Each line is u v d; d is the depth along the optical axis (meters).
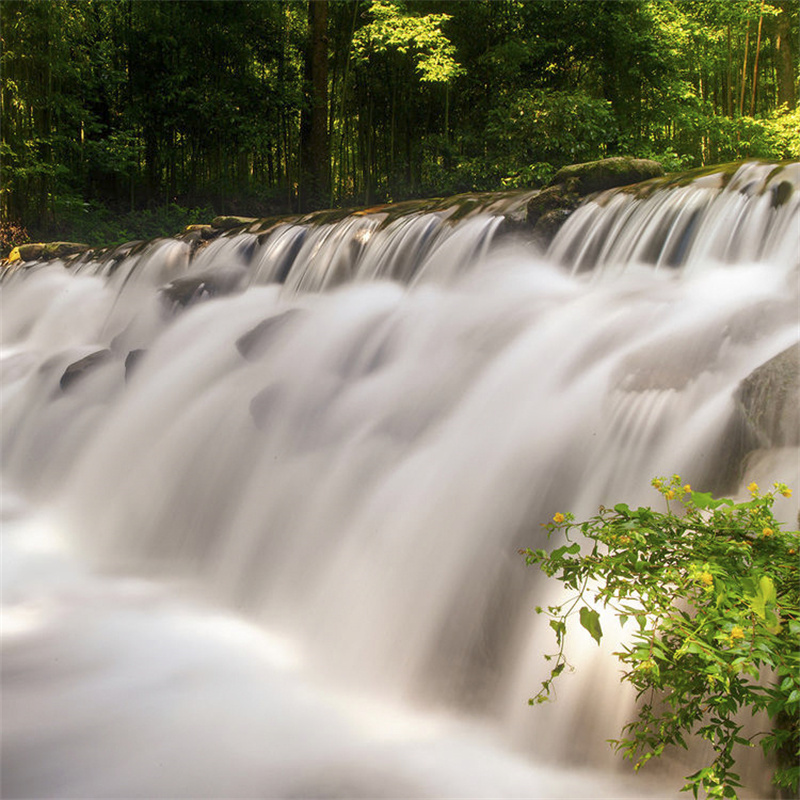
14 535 6.75
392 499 4.90
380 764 3.56
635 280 6.33
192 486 6.34
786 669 2.19
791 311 4.59
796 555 2.51
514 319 5.93
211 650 4.70
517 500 4.34
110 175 21.98
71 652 4.65
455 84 19.17
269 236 10.23
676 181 6.78
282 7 20.77
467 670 3.96
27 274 13.89
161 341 8.53
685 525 2.68
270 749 3.69
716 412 3.92
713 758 3.03
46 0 17.97
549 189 7.52
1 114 18.61
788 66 23.47
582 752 3.38
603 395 4.52
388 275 8.38
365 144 21.20
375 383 6.05
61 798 3.35
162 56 20.91
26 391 9.20
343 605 4.66
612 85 18.89
